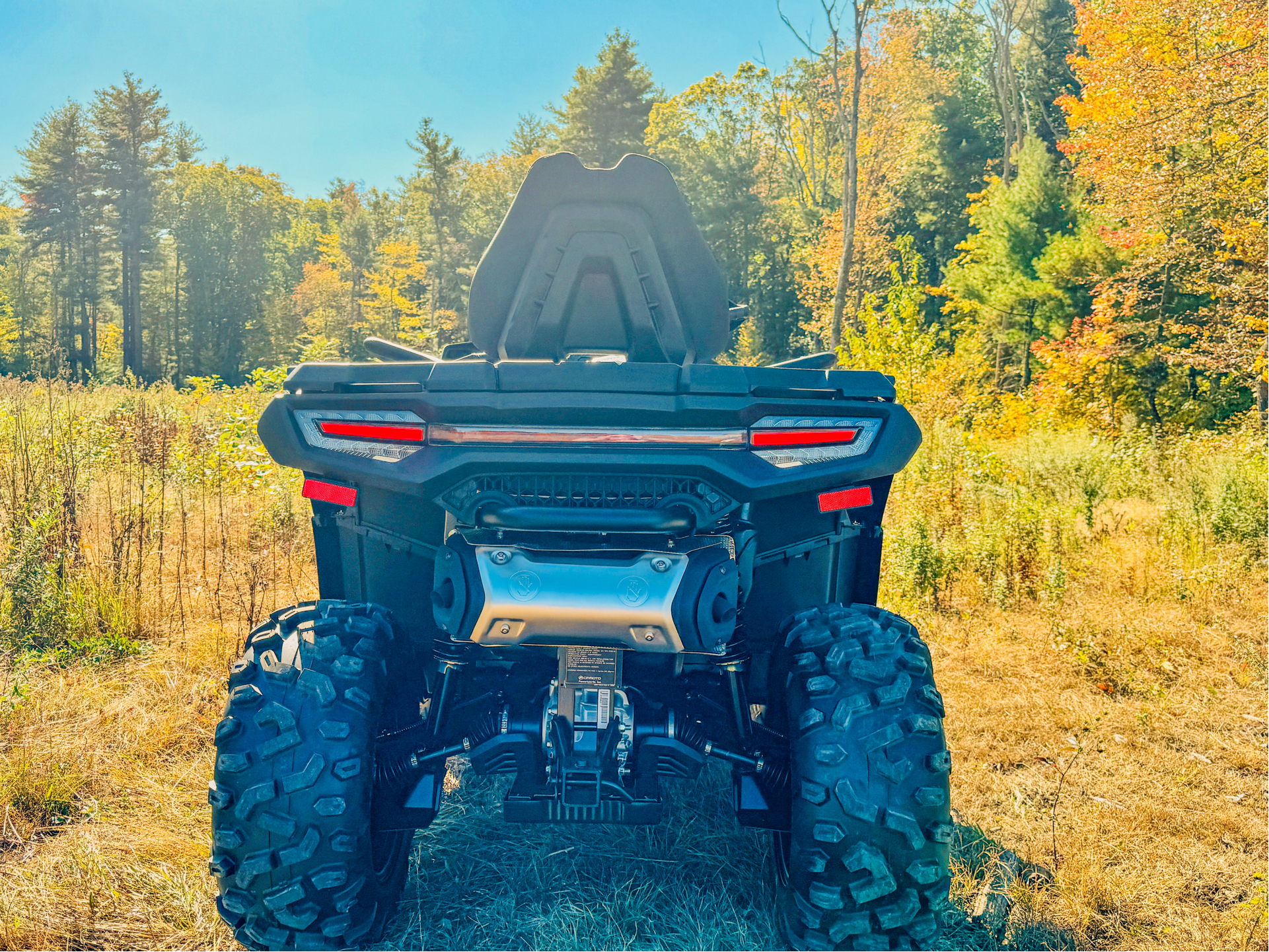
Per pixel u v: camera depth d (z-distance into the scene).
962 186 47.31
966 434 13.87
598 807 2.38
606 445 2.26
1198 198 19.41
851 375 2.43
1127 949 2.63
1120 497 10.30
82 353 71.06
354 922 2.19
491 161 79.00
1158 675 4.92
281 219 120.56
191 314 84.88
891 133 49.81
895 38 48.81
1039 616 5.88
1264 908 2.76
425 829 3.09
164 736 3.76
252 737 2.15
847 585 2.92
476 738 2.48
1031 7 47.81
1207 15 18.92
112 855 2.92
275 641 2.33
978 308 33.28
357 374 2.35
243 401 11.14
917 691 2.27
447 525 2.55
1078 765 3.82
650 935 2.55
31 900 2.69
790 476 2.33
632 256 2.95
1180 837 3.26
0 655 4.68
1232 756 3.93
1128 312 22.88
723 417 2.27
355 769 2.15
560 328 2.99
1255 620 5.92
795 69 51.47
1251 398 22.08
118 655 4.77
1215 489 8.55
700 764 2.40
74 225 78.00
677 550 2.24
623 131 60.81
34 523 5.29
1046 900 2.82
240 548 6.93
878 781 2.15
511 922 2.61
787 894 2.31
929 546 6.33
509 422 2.27
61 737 3.74
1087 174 23.20
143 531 6.43
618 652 2.40
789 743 2.39
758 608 2.86
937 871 2.15
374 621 2.45
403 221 87.88
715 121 58.31
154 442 9.01
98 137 76.75
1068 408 20.97
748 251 54.25
